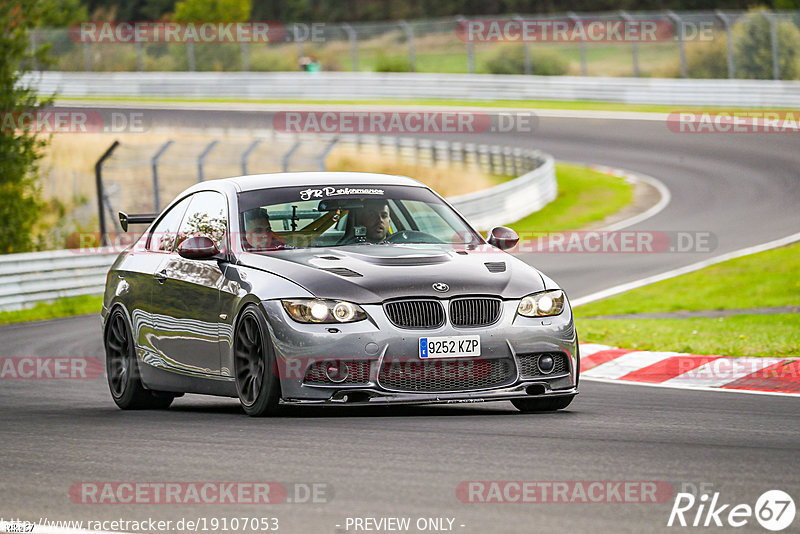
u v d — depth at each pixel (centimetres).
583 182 11112
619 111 14712
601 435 2239
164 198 11225
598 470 1853
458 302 2528
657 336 4194
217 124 14312
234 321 2625
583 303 5484
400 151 13225
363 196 2902
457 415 2594
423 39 18450
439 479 1803
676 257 6956
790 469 1853
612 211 9488
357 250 2708
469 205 8938
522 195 9769
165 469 1955
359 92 16575
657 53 17938
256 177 2994
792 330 4212
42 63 8112
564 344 2605
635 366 3650
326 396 2462
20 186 8069
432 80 16262
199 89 17562
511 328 2541
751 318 4659
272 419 2536
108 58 18900
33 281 6500
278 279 2569
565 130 13875
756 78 14538
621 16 15400
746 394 3030
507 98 15900
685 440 2173
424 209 2933
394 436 2238
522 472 1845
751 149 11750
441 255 2686
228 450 2127
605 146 12794
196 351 2791
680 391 3133
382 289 2508
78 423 2636
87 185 11656
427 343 2475
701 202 9425
